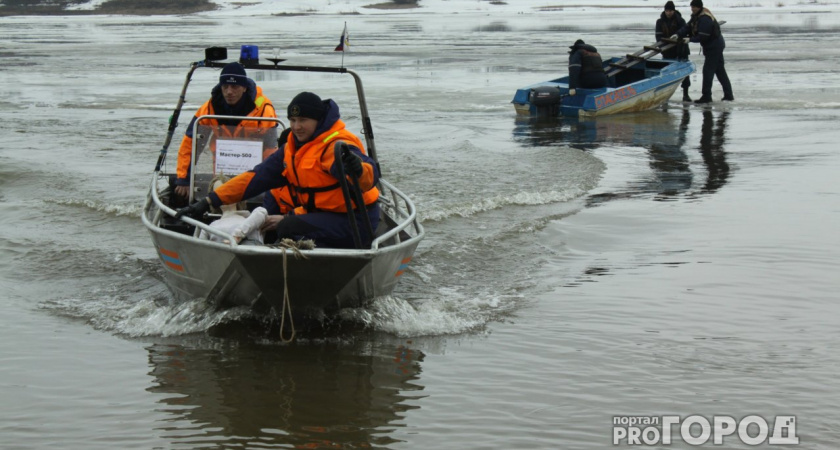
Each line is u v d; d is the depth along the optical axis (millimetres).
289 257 5652
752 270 7379
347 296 6125
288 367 5520
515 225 8945
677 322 6238
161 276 7449
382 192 8055
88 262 7781
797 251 7875
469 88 21828
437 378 5336
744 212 9336
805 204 9625
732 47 35719
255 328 6234
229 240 5875
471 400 5016
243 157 7320
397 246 6055
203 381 5289
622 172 11609
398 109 17891
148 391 5141
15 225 8922
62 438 4551
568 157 12523
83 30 58312
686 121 16141
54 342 5910
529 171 11609
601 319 6328
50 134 14172
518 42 41906
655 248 8117
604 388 5164
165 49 36875
